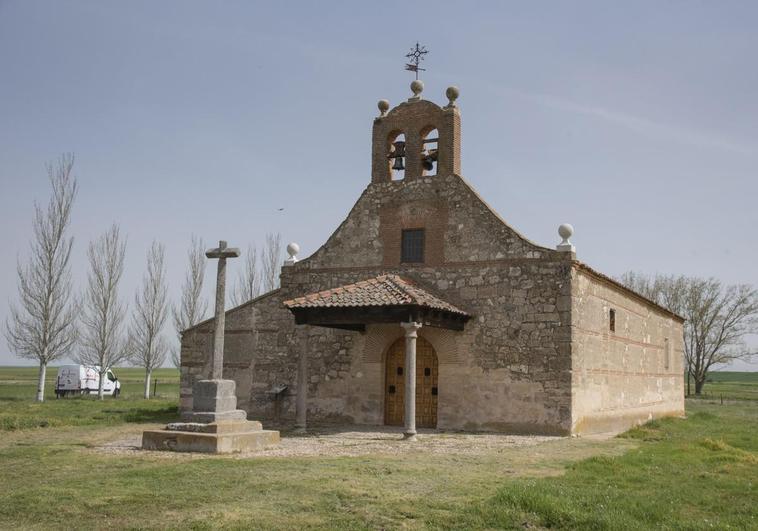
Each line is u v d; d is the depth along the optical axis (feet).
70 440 57.98
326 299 69.26
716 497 37.24
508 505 33.32
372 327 78.59
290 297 84.74
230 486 36.76
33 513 31.58
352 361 79.61
